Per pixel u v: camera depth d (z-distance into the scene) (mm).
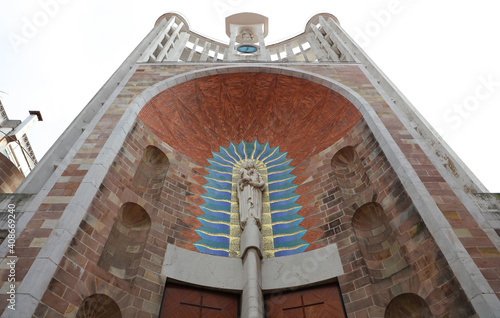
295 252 12633
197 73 17734
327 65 18969
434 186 11062
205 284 11406
